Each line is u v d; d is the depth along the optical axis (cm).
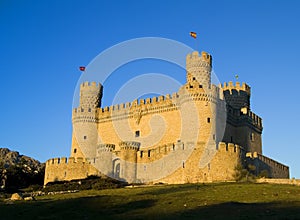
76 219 4328
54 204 5175
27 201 5781
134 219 4175
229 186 6294
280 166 9575
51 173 9256
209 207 4591
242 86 10912
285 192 5606
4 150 13750
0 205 5384
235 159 7669
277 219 3888
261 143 10512
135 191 6372
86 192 6800
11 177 10094
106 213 4550
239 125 9981
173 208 4616
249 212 4284
